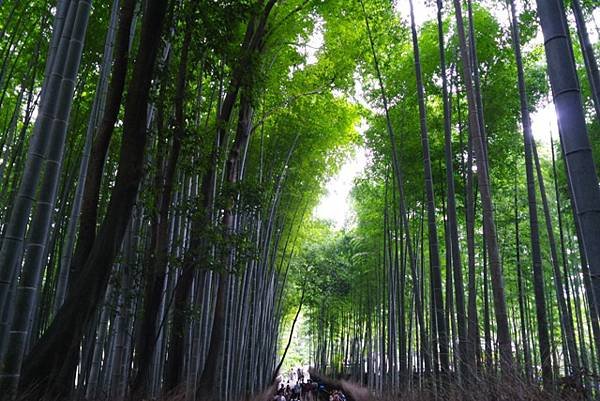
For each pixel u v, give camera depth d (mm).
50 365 3225
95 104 5121
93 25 6316
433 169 9023
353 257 15094
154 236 5141
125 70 3996
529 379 3615
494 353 4137
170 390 5477
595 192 2113
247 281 9508
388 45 8859
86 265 3559
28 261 3156
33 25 6297
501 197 10617
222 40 4496
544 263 10617
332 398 13781
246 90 5379
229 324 8008
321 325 22234
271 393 12664
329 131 10266
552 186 10500
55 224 6555
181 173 6832
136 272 5160
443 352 5316
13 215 3129
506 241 10883
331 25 9039
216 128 5551
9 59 6973
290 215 13234
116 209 3666
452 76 7797
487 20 7551
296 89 9492
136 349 4711
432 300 7102
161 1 3830
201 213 5281
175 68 5230
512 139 8383
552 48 2320
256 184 6145
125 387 5051
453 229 5707
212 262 5441
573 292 9938
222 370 7383
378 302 13297
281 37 8219
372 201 11594
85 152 5027
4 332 3166
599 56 7750
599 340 4988
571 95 2232
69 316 3393
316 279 18656
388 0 7773
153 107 5750
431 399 5355
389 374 10359
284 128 10188
